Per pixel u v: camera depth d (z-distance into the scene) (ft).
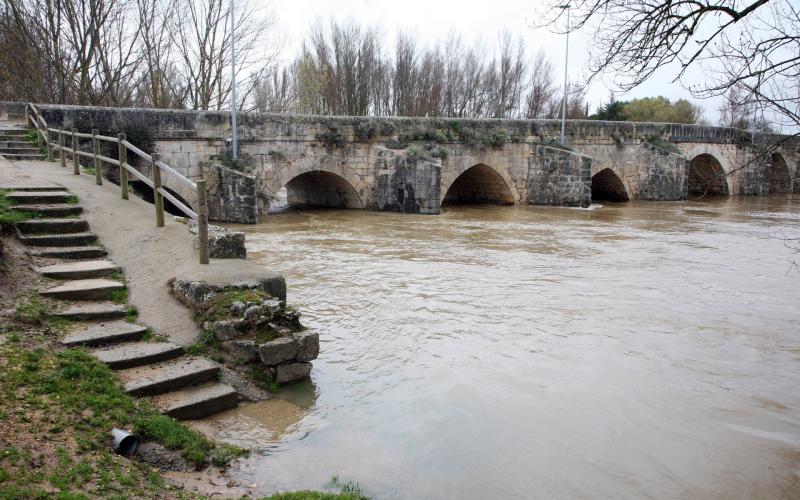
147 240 32.12
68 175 45.93
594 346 32.96
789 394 27.76
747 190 147.74
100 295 26.04
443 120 95.91
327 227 74.38
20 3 93.97
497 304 40.32
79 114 64.75
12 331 21.27
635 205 116.67
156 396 20.89
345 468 19.56
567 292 44.27
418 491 18.70
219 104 114.73
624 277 49.96
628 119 202.69
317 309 37.76
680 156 126.41
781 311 41.06
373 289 43.14
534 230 76.28
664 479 20.44
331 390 25.54
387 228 74.59
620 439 22.94
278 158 81.51
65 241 30.63
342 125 86.79
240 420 21.50
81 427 17.19
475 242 65.26
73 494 14.05
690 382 28.73
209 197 74.95
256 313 24.56
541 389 27.02
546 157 105.60
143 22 103.40
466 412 24.40
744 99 30.09
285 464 19.24
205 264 28.76
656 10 28.14
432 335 33.60
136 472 16.11
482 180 109.81
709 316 39.47
